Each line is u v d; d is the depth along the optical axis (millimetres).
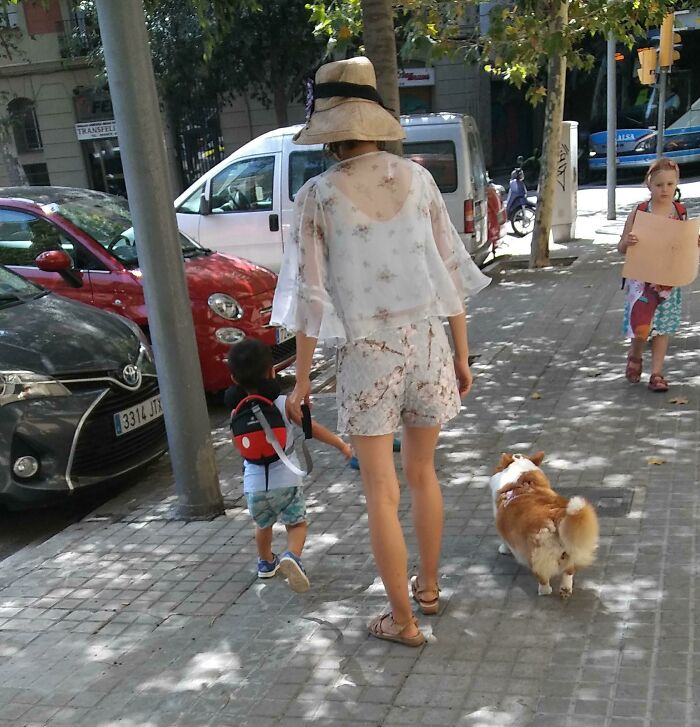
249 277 7672
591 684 2951
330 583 3926
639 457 5027
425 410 3242
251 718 2986
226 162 11414
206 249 8328
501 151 32031
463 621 3445
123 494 5527
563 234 14758
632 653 3107
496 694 2957
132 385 5379
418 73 29766
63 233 7535
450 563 3957
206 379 7227
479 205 12023
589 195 22234
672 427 5469
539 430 5719
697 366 6742
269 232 11094
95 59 24938
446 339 3279
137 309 7164
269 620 3650
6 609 4000
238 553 4398
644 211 6094
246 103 28891
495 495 3854
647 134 23594
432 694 3000
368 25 6039
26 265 7586
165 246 4680
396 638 3322
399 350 3109
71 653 3555
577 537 3266
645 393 6219
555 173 12438
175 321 4723
